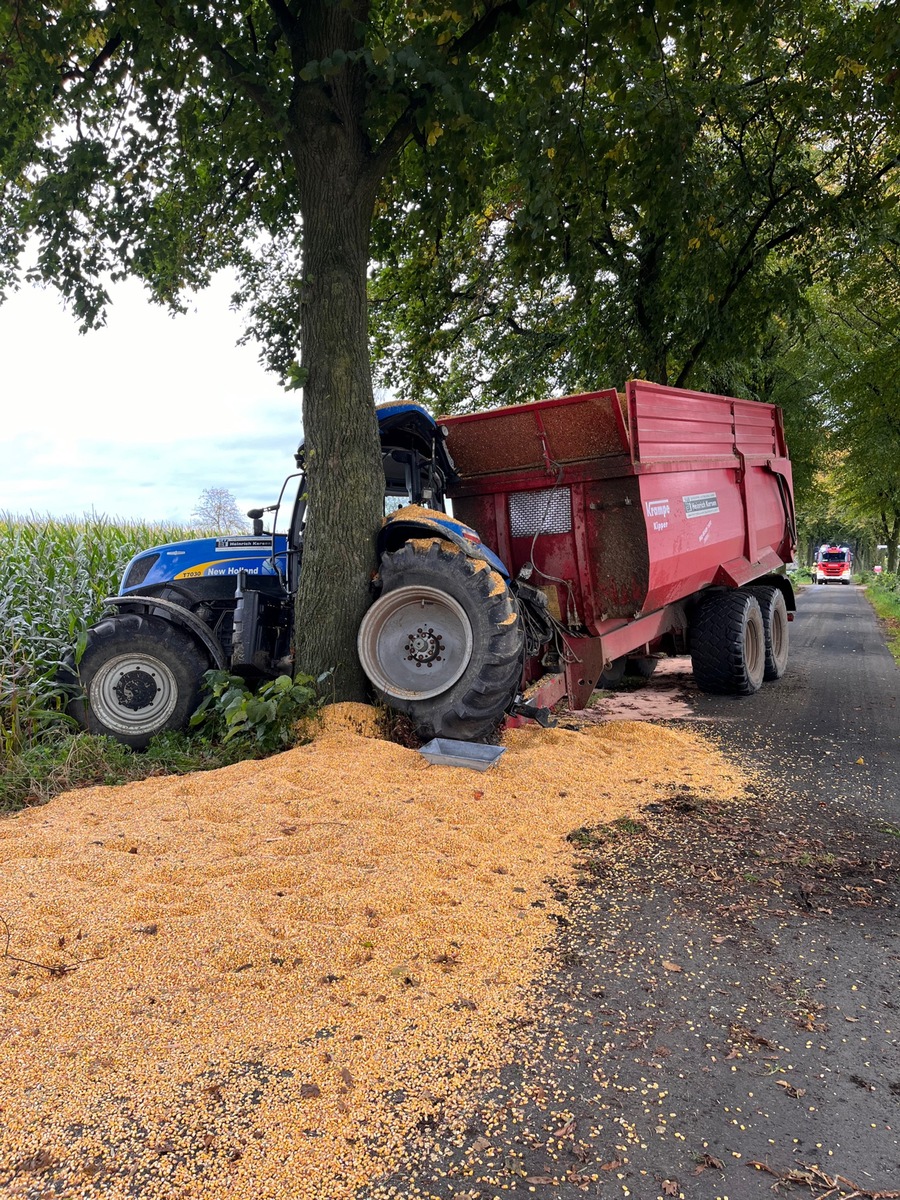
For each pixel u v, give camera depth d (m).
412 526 5.79
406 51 4.92
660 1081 2.24
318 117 5.86
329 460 5.82
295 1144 1.96
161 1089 2.14
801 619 19.14
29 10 5.96
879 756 5.87
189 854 3.56
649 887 3.54
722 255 11.01
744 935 3.12
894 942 3.08
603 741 5.89
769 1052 2.38
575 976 2.79
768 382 21.36
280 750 5.36
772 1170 1.91
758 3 7.56
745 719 7.25
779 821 4.42
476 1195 1.82
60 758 5.41
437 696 5.28
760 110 11.05
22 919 2.94
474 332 15.42
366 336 6.06
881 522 47.28
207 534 12.47
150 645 5.97
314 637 5.78
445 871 3.47
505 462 6.29
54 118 7.36
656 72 7.29
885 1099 2.18
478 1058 2.31
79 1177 1.86
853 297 14.75
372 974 2.69
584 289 10.10
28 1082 2.16
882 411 16.70
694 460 7.08
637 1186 1.85
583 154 7.43
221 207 8.62
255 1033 2.37
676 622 8.09
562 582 6.16
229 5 6.11
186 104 7.52
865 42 8.88
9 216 7.95
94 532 9.76
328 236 5.89
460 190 7.19
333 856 3.51
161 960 2.71
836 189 13.24
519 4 5.54
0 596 7.66
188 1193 1.81
